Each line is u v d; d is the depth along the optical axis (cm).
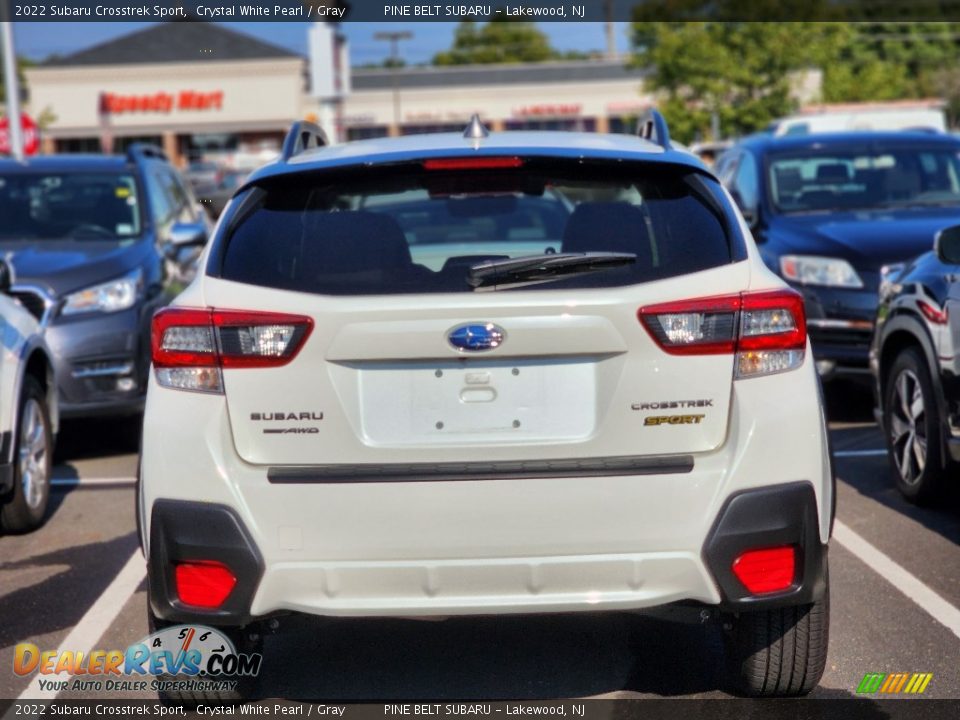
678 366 358
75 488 764
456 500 354
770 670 400
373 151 407
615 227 382
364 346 355
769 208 1004
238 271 374
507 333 354
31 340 663
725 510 357
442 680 441
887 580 541
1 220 934
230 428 362
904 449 669
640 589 359
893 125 2448
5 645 488
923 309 631
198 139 6612
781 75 4275
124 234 927
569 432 358
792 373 367
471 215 505
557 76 6919
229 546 358
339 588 358
